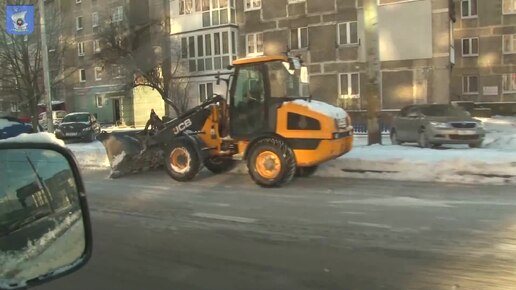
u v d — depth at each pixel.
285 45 33.59
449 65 28.75
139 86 39.88
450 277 5.00
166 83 36.56
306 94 11.29
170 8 37.12
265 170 10.59
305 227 7.12
